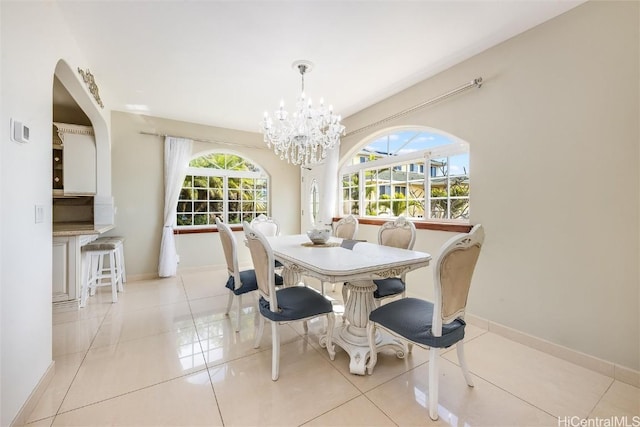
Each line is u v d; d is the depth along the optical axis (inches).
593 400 58.4
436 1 67.9
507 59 83.7
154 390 60.7
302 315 68.3
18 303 50.4
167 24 75.2
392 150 133.1
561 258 73.9
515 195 82.7
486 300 90.2
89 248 112.1
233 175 181.6
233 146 175.2
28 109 54.0
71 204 139.9
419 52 90.2
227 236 90.4
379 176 139.7
